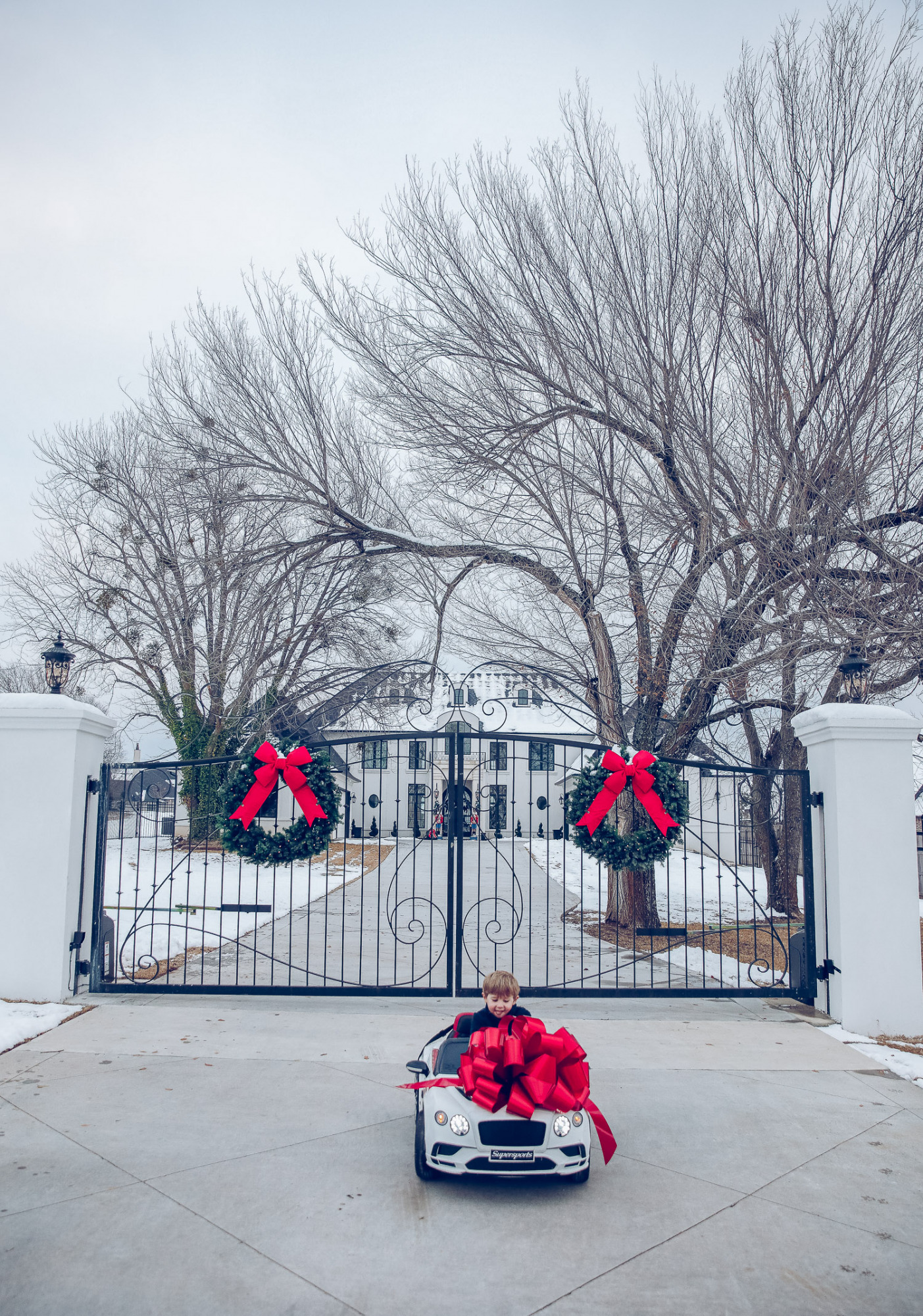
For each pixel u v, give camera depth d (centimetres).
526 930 1511
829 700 1387
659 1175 500
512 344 1338
